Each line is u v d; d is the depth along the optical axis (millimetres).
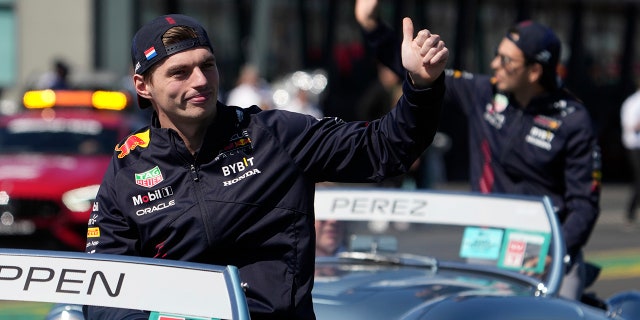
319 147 6828
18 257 6469
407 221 10469
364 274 9969
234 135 6777
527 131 11133
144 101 7098
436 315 8406
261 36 34250
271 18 40656
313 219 6918
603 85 50344
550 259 9914
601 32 50312
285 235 6770
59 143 22766
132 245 6910
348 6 42719
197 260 6785
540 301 8945
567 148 10969
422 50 6422
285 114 6910
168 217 6730
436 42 6426
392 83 26922
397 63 11336
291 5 41281
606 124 46500
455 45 45031
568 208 11016
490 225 10305
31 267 6414
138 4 39719
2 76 40250
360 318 8656
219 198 6707
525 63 10922
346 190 10727
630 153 32125
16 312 7277
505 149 11258
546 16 48000
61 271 6375
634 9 51844
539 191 11234
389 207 10555
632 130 32031
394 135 6652
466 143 43688
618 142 46594
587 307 9203
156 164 6797
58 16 39469
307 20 41656
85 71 39188
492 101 11406
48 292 6297
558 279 9727
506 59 11008
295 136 6820
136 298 6191
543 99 11070
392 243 10539
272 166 6750
